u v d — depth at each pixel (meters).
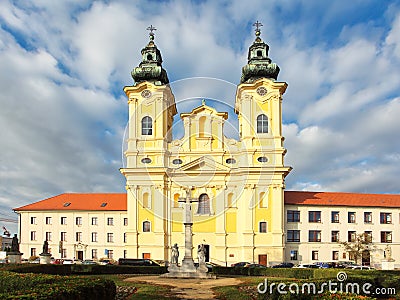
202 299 23.02
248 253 58.62
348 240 64.06
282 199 59.88
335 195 67.75
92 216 74.56
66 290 14.57
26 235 75.44
